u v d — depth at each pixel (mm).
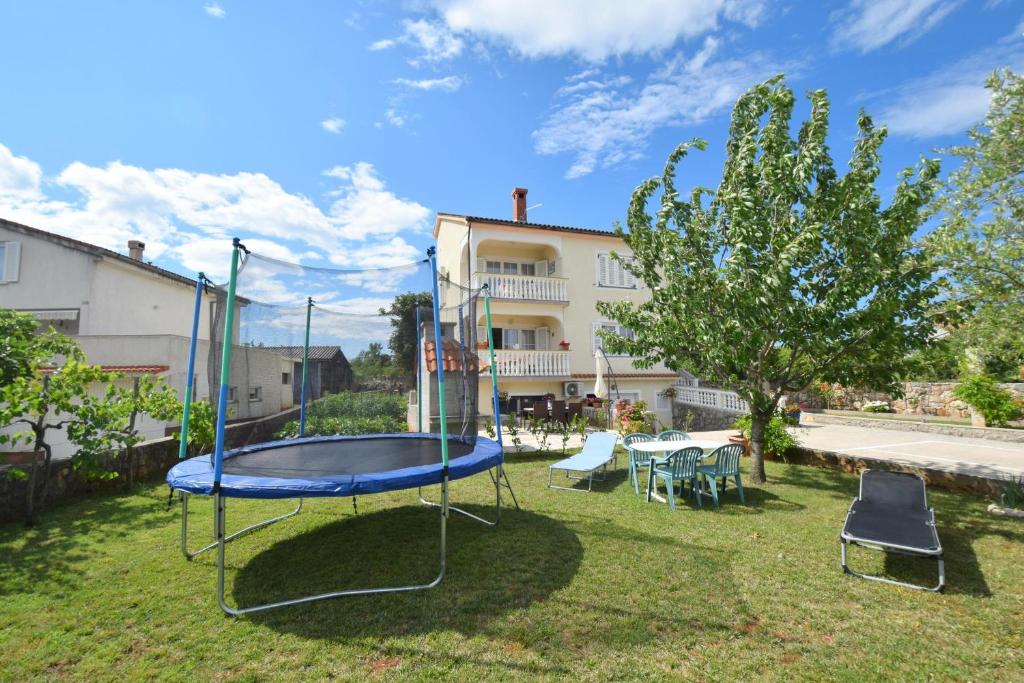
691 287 8016
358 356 7902
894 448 12156
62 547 5309
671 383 22000
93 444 6875
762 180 7715
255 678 2990
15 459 10102
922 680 2961
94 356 13797
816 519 6395
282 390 7426
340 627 3580
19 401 5945
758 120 7965
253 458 5785
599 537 5621
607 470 10148
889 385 7926
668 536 5668
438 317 4738
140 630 3572
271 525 6172
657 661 3146
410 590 4188
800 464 10484
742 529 5953
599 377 17516
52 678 3014
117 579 4461
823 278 7559
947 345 6832
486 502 7344
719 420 18766
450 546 5309
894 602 3994
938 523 6152
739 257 7062
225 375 4191
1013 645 3355
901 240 6809
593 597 4043
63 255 16312
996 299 5652
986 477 7512
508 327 21078
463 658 3176
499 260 21484
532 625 3586
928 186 6586
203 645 3369
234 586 4332
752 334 7418
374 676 2998
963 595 4121
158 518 6457
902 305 7039
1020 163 5586
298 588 4273
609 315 9289
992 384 14555
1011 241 5516
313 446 6766
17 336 6289
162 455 9234
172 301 19719
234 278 4438
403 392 8055
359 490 4168
